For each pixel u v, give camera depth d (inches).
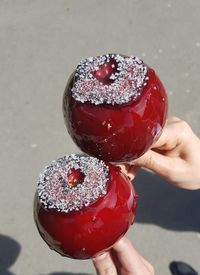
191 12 43.2
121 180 15.6
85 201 14.7
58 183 15.0
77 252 15.4
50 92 40.1
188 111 38.0
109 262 21.5
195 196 34.7
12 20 44.2
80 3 44.6
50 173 15.2
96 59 15.4
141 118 15.1
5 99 40.0
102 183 15.0
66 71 41.1
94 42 42.3
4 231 34.4
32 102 39.7
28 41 42.9
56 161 15.5
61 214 14.8
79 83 15.2
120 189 15.3
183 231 33.6
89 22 43.4
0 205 35.3
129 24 42.9
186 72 40.0
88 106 15.1
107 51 41.6
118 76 15.0
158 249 33.0
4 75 41.3
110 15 43.6
